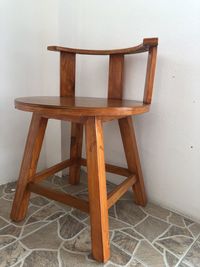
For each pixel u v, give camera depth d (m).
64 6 1.13
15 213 0.86
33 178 0.87
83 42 1.19
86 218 0.90
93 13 1.12
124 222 0.89
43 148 1.31
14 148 1.19
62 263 0.67
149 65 0.80
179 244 0.77
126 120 0.92
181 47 0.84
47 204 0.99
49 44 1.19
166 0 0.86
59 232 0.81
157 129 0.97
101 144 0.68
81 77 1.24
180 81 0.87
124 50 0.92
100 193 0.67
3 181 1.18
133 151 0.94
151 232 0.83
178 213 0.95
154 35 0.92
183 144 0.90
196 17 0.79
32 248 0.73
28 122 1.21
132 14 0.98
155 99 0.95
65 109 0.62
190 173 0.89
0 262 0.67
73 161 1.10
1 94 1.09
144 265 0.68
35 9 1.13
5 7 1.03
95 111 0.61
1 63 1.07
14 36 1.08
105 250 0.68
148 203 1.04
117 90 1.02
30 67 1.17
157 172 1.00
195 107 0.84
